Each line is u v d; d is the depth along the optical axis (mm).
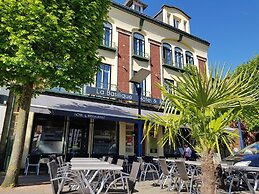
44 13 6855
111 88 15383
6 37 6676
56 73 7117
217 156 3506
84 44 7836
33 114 11992
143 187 7715
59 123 12844
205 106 3383
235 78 3439
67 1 7934
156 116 3887
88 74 8227
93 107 12281
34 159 11438
